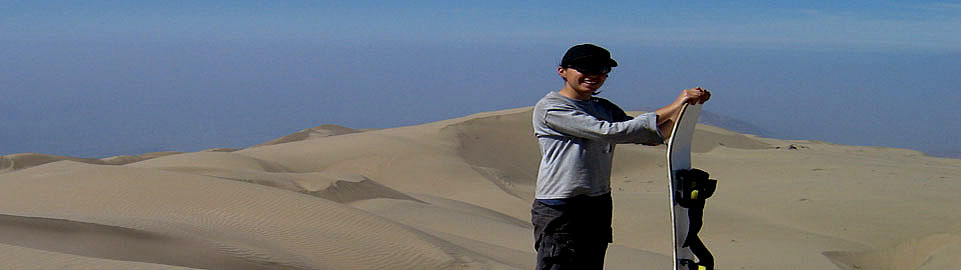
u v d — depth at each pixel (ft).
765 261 60.95
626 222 83.20
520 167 154.40
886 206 83.56
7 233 27.40
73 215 45.27
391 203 82.43
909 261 63.87
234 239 37.29
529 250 57.98
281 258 33.94
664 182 133.80
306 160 143.64
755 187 106.83
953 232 68.69
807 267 58.44
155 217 45.91
